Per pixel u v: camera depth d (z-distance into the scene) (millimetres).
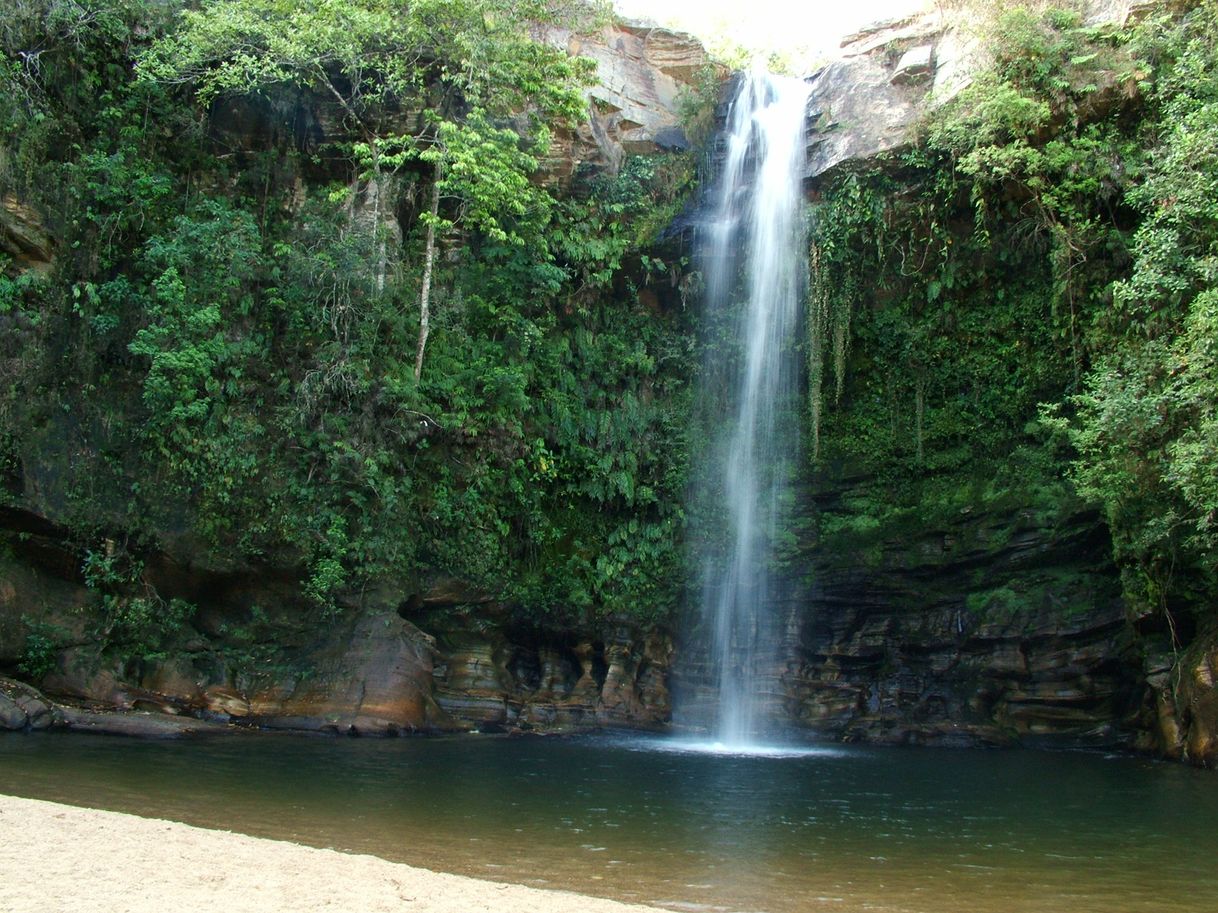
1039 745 21344
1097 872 9422
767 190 26016
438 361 22469
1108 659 20984
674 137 27516
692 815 11914
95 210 20469
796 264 25156
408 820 10773
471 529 21938
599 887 8438
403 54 23078
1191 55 18438
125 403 19797
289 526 19906
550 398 24266
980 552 22875
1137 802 13414
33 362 19062
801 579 24172
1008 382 23422
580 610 23125
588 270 25406
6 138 19375
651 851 9883
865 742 22078
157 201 21375
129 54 21906
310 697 19234
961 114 22422
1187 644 19172
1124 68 21125
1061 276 21984
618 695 22766
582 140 25719
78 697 17984
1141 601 19422
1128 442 17016
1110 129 21828
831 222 24500
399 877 7828
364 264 21828
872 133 24359
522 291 24125
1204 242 17219
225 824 10031
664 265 26281
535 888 8219
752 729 22938
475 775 14211
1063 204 21953
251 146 23609
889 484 24359
